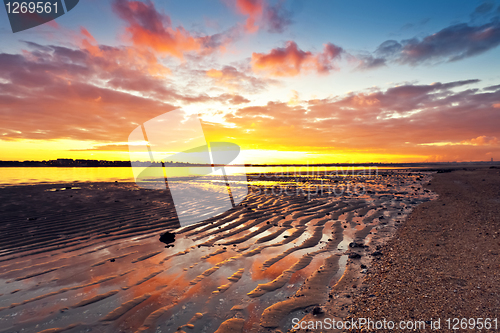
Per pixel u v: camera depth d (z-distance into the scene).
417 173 31.72
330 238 6.43
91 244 5.91
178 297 3.71
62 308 3.40
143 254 5.34
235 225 7.71
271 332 2.97
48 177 24.98
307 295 3.73
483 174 21.64
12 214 8.55
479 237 5.58
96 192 14.19
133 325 3.09
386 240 6.09
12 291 3.81
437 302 3.29
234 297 3.72
